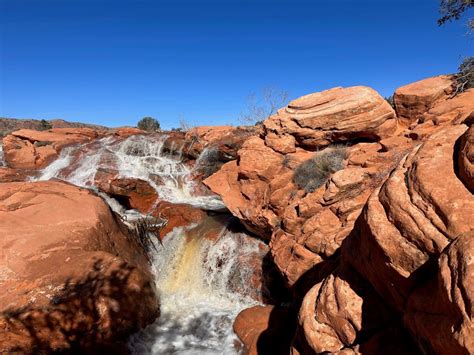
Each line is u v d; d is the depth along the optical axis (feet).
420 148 13.85
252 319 27.12
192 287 34.45
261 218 32.63
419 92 33.88
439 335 9.58
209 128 67.77
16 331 21.90
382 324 13.69
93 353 23.13
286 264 26.22
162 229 42.50
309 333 15.30
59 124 217.77
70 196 36.45
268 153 35.17
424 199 11.91
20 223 30.37
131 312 26.05
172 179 57.26
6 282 25.09
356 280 15.25
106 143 71.00
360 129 32.30
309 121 33.88
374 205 13.39
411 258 11.77
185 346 25.68
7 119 212.02
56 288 25.18
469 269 8.62
